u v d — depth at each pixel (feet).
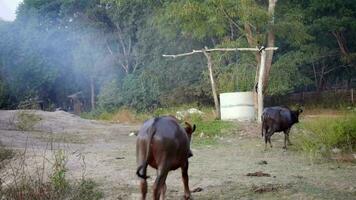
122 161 43.24
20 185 28.94
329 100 126.00
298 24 88.63
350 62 134.21
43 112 90.02
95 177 35.53
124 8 159.33
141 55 152.35
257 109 75.25
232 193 29.86
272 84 105.40
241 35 95.20
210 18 82.74
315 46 123.13
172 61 135.54
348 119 49.03
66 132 70.64
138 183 33.47
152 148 23.88
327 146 45.11
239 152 48.65
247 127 64.03
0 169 36.52
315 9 125.39
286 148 50.19
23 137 61.93
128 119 103.81
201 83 124.57
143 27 153.58
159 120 24.64
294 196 28.45
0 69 158.51
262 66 72.13
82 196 28.43
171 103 132.26
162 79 137.80
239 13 82.12
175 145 24.13
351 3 131.95
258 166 39.99
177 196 29.43
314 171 36.94
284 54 120.06
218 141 56.75
